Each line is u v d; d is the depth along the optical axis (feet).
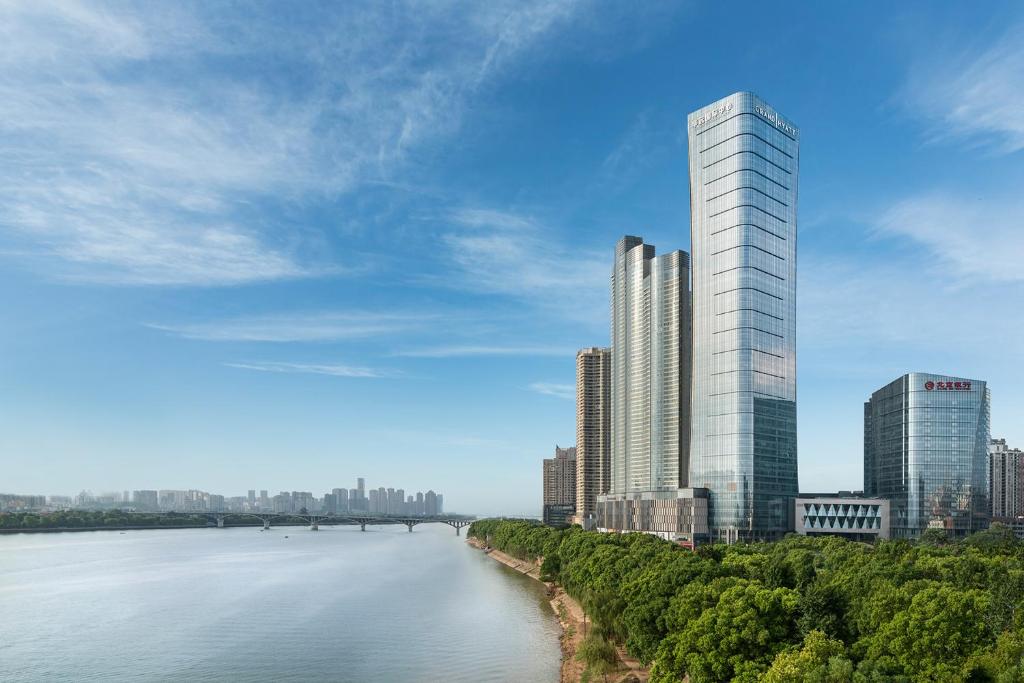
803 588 440.45
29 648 572.10
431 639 602.85
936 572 465.06
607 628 499.51
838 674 256.73
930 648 299.17
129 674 496.23
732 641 317.42
